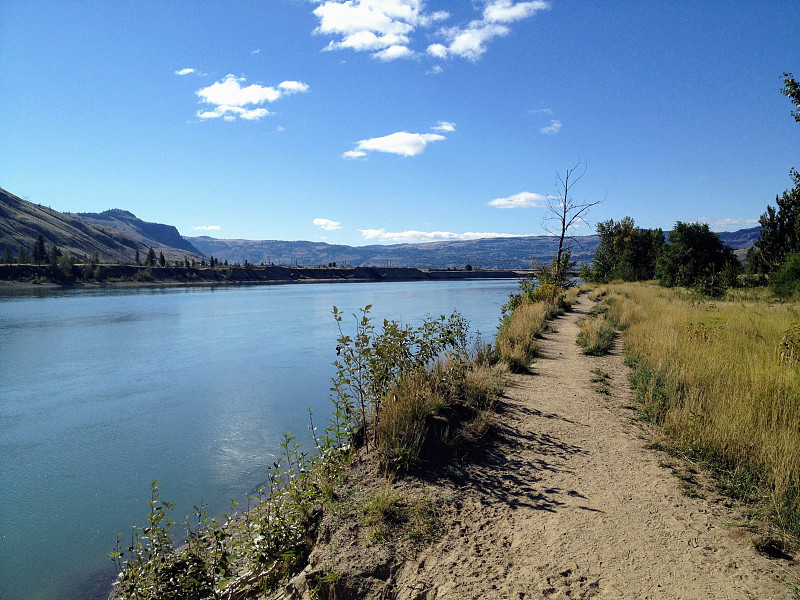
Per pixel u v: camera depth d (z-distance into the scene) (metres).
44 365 20.92
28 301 55.84
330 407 13.80
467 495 4.95
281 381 17.25
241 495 8.59
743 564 3.64
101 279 98.88
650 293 28.02
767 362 7.80
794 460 4.73
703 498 4.70
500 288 84.06
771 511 4.34
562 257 27.31
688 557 3.76
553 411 7.64
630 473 5.33
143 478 9.66
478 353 11.45
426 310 39.06
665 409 7.18
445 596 3.47
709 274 30.70
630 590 3.41
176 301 56.84
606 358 12.12
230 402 14.74
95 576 6.69
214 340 27.17
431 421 6.57
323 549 4.18
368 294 68.00
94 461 10.59
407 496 4.88
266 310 45.03
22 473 10.06
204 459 10.45
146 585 4.91
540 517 4.48
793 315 14.18
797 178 13.69
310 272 139.38
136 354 23.17
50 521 8.13
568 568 3.70
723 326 12.10
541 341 15.03
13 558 7.09
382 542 4.13
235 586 4.74
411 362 7.98
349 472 5.48
